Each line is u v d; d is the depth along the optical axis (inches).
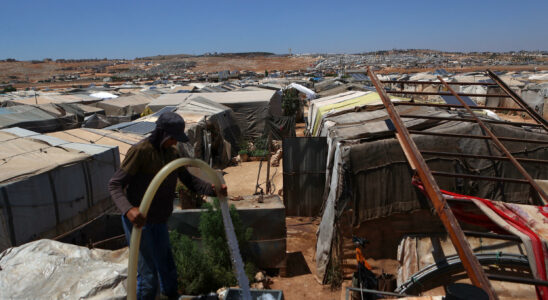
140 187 104.5
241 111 866.8
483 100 1280.8
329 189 319.6
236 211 273.7
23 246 136.4
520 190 267.7
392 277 250.1
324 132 400.2
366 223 273.7
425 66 6250.0
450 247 251.4
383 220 273.9
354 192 270.5
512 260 227.3
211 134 665.0
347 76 2059.5
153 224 109.5
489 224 179.5
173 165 86.0
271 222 286.0
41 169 276.1
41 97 1131.9
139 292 109.6
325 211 302.8
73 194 301.1
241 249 286.0
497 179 204.1
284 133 853.2
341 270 276.1
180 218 276.8
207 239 263.1
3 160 291.6
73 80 4862.2
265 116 861.2
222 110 775.1
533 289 218.5
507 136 275.3
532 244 138.9
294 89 1230.9
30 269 122.9
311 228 391.2
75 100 1141.1
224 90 1513.3
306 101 1753.2
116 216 241.6
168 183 107.0
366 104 423.8
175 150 111.7
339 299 261.7
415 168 210.1
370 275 236.4
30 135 367.6
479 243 240.7
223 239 261.0
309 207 417.7
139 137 506.9
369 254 276.1
